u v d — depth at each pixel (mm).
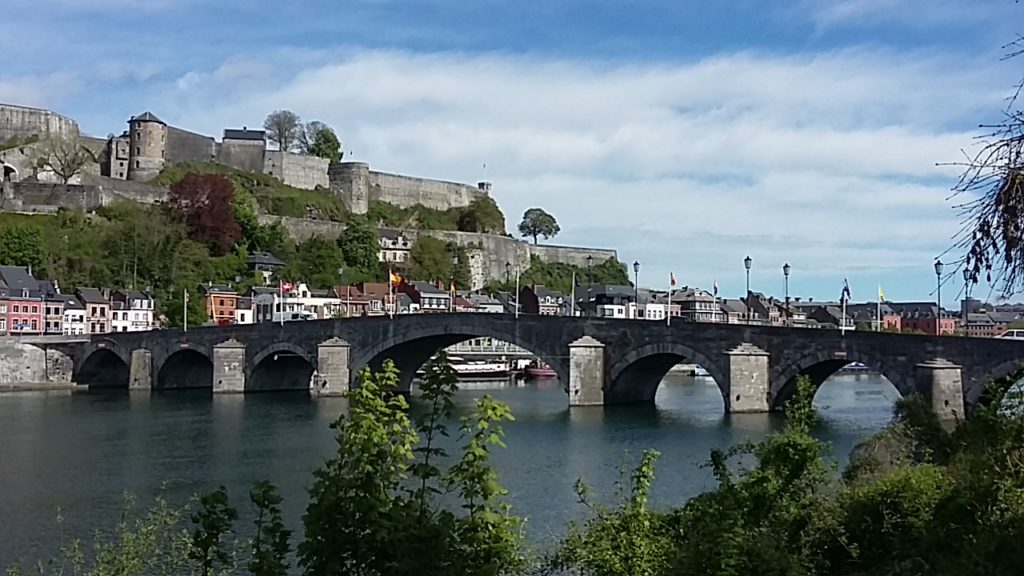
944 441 28406
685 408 82875
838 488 23781
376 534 13109
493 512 15094
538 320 87000
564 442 59406
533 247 196125
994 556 16766
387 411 14367
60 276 141625
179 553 23438
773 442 23047
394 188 195875
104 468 51125
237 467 51438
